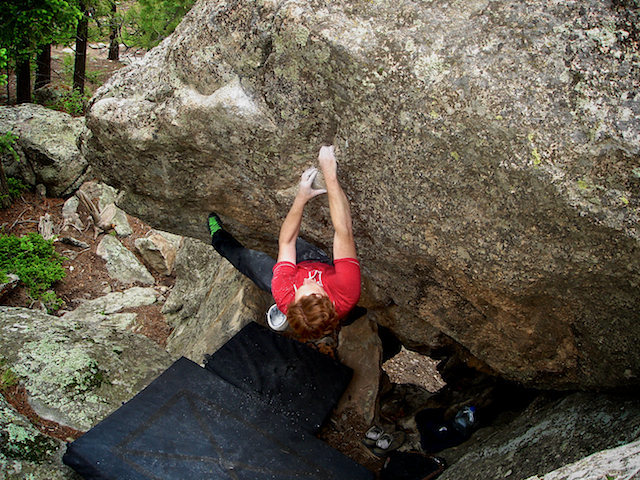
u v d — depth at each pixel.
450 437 4.58
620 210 2.23
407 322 4.57
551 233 2.46
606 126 2.16
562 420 3.43
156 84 3.34
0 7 7.73
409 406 5.33
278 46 2.66
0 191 9.61
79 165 10.33
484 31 2.31
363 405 4.67
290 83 2.76
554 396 3.90
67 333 5.03
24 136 10.03
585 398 3.49
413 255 3.11
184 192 3.81
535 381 3.70
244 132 3.04
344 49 2.46
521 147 2.28
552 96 2.22
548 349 3.27
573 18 2.22
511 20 2.28
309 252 3.16
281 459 3.86
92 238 9.61
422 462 4.18
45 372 4.47
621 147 2.14
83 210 10.00
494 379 5.19
